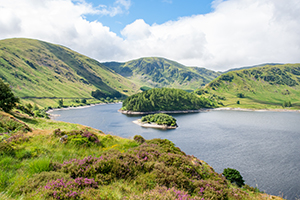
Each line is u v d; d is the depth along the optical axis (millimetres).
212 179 10562
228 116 177625
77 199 5785
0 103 30281
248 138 83750
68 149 12453
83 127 34406
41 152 10438
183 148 67750
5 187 6281
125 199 5949
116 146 15312
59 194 5805
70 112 191375
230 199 8531
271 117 171875
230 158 57094
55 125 32562
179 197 6270
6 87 32812
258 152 62969
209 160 55594
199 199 6664
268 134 92938
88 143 14641
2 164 7941
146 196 6051
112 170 7918
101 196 6031
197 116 177125
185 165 10133
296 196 36000
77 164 8312
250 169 48625
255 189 14883
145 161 9930
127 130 102438
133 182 7543
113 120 139250
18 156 9227
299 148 68125
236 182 17359
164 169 8805
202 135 89562
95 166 7945
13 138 14172
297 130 104688
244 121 142250
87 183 6727
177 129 106188
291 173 46000
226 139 81375
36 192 5820
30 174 7266
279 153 62062
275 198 12305
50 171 7477
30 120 32406
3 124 18641
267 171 47438
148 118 128500
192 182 8602
